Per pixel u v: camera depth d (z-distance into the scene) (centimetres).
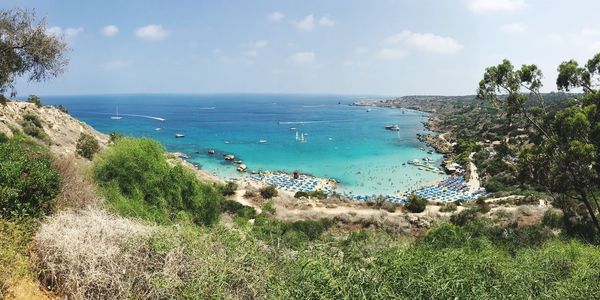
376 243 809
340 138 12156
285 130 14362
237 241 736
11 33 1642
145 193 1329
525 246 1555
